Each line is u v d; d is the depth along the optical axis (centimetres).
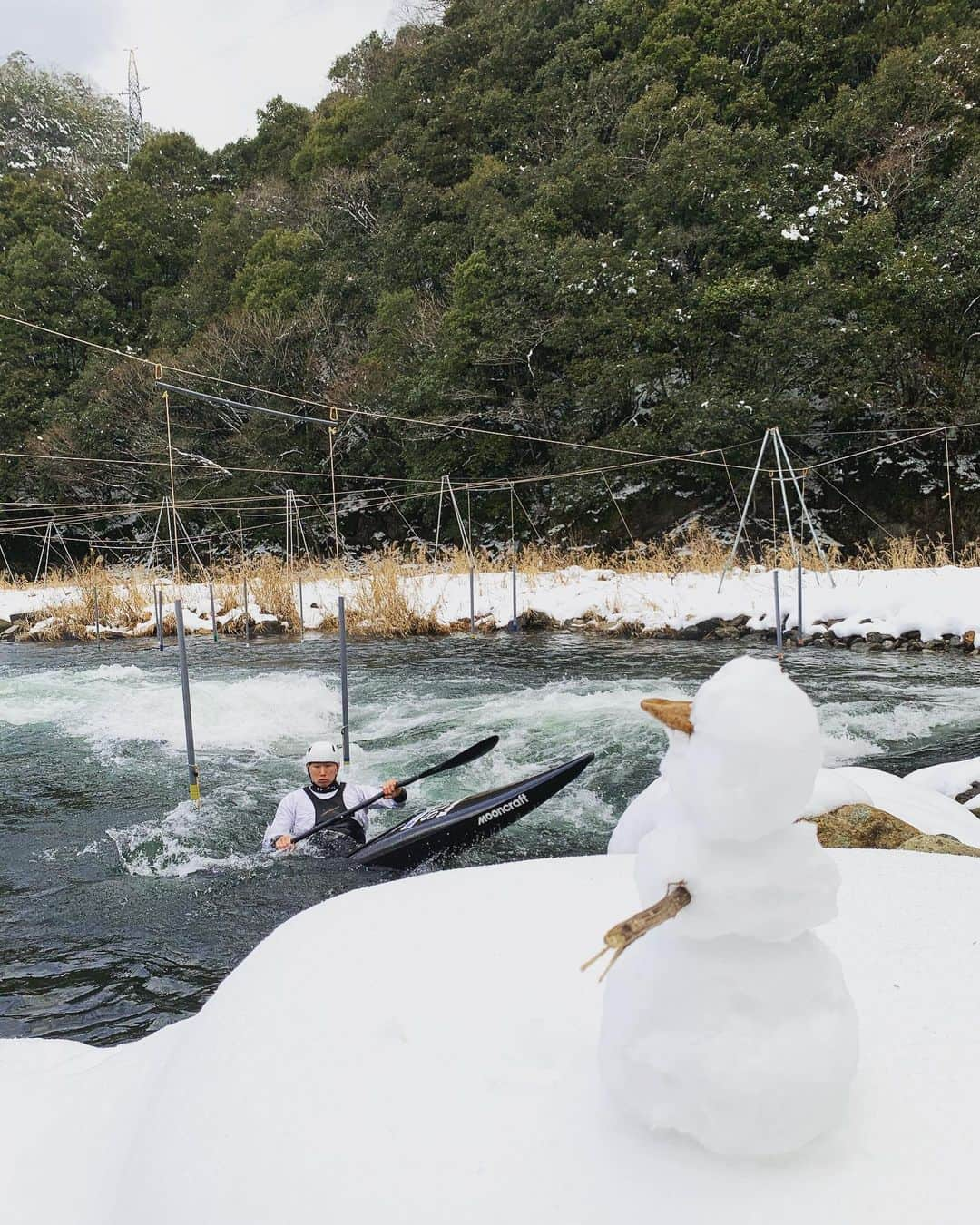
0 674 1184
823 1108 126
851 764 667
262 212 3919
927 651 1130
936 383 2130
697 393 2156
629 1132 139
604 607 1499
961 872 247
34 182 4269
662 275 2328
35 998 363
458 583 1719
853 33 2975
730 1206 123
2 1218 161
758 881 118
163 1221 133
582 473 2134
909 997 179
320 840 543
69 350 3519
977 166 2267
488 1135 141
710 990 125
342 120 4141
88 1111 195
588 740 745
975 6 2959
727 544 2278
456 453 2597
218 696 983
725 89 2825
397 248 3189
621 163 2705
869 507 2284
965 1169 129
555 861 262
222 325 3173
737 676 121
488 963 199
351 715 888
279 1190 134
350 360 3016
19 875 502
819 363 2153
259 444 2920
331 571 2022
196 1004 356
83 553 3253
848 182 2402
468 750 533
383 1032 173
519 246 2505
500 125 3541
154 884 486
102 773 708
